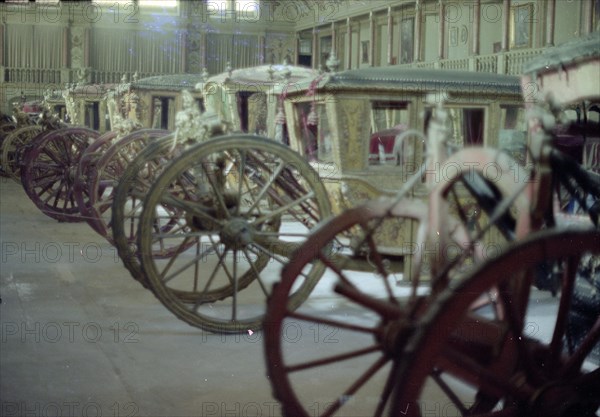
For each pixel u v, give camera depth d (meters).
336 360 3.74
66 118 18.11
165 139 7.00
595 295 4.48
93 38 35.72
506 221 3.85
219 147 6.18
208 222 6.48
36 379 5.09
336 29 32.12
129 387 4.95
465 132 7.42
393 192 7.12
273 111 9.17
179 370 5.33
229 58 35.38
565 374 3.39
